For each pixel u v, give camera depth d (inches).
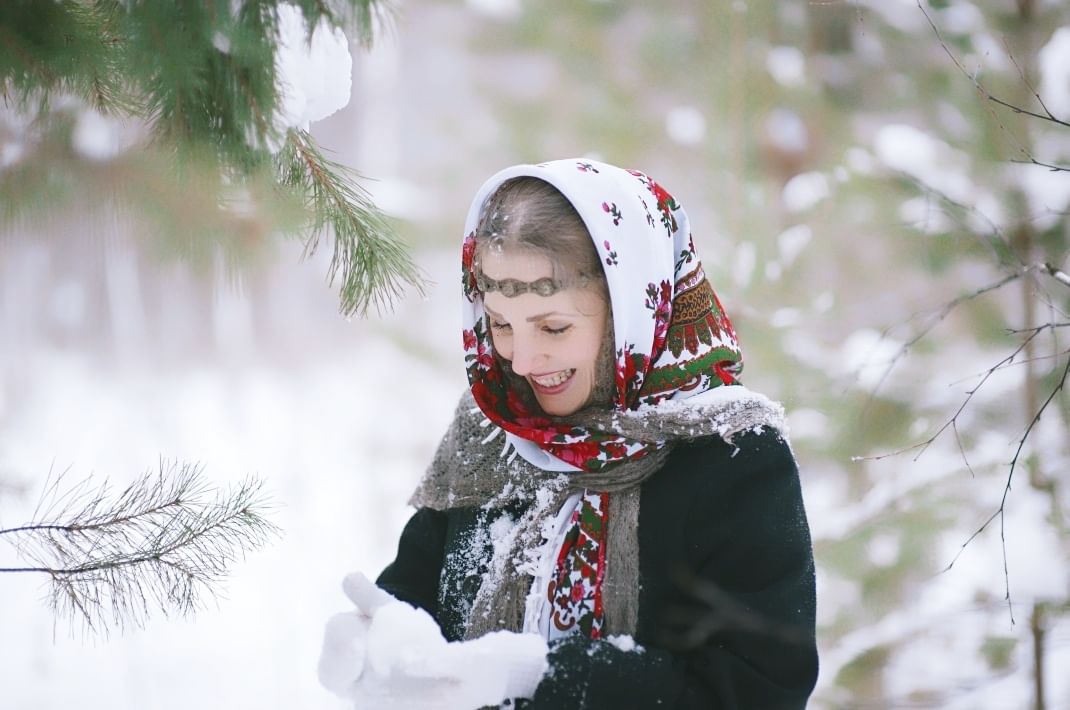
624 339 115.0
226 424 644.7
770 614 109.9
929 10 270.7
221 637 343.3
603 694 105.8
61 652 321.1
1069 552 230.5
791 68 331.9
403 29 119.6
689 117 350.9
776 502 114.7
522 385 125.4
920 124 302.5
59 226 159.6
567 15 381.7
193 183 122.6
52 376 741.3
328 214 125.9
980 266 261.4
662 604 114.9
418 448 536.7
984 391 257.9
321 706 301.0
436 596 133.0
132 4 103.3
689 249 122.8
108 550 111.8
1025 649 237.9
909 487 256.4
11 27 107.7
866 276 291.1
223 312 847.1
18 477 161.6
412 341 417.1
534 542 119.0
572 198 112.5
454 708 102.7
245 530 117.3
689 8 358.3
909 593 259.1
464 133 414.3
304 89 113.2
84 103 127.7
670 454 117.9
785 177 321.4
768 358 284.4
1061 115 245.0
